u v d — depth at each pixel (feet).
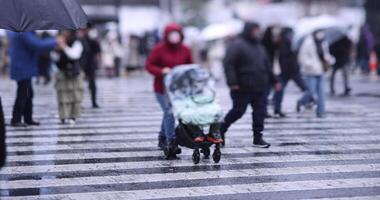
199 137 52.85
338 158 56.85
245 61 59.41
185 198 43.27
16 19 39.52
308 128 74.54
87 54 92.63
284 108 94.58
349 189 45.83
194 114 52.37
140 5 310.45
